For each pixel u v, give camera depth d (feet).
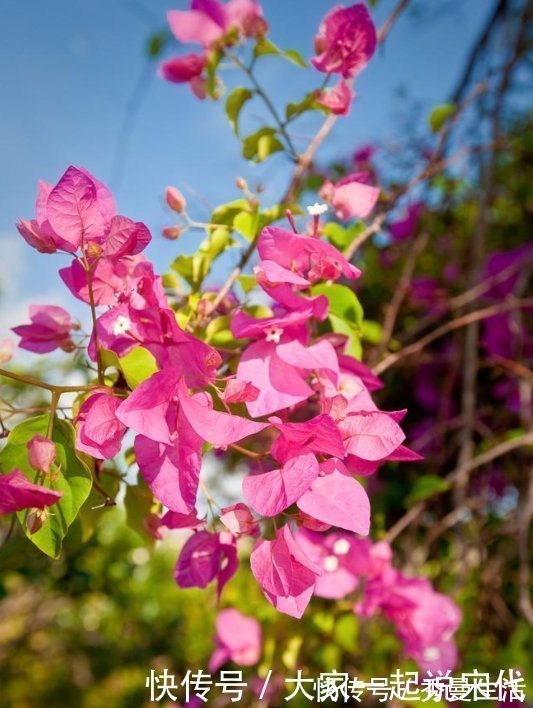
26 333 1.24
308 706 1.97
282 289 1.06
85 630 4.49
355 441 0.97
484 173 2.58
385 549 1.70
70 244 1.01
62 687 5.32
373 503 2.46
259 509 0.88
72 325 1.25
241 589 2.41
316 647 1.96
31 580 3.33
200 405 0.90
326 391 1.08
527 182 3.06
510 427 2.61
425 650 1.67
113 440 0.94
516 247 3.03
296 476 0.89
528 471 2.38
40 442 0.91
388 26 1.77
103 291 1.05
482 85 1.98
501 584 2.27
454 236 2.99
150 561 4.12
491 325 2.61
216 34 1.48
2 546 1.17
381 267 2.89
